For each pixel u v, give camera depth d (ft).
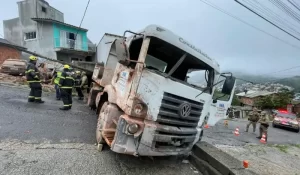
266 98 112.16
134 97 11.19
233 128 41.50
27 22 84.84
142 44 11.72
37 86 27.37
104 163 12.94
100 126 15.28
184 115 12.53
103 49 27.99
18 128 16.80
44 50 80.53
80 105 31.01
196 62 13.88
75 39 84.07
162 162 15.01
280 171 18.53
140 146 11.32
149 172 13.03
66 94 26.07
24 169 10.80
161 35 11.78
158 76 11.62
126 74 12.82
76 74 36.42
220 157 15.12
